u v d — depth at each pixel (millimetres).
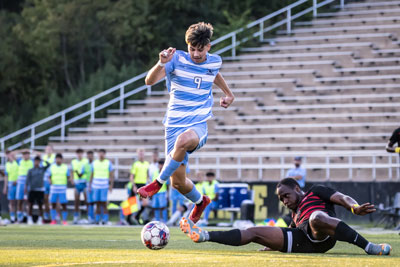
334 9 86062
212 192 50375
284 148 65938
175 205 50781
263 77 76312
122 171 64688
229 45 88062
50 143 76000
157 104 78938
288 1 112000
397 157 59938
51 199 53312
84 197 55125
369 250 17000
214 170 61938
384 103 67625
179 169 18469
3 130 100625
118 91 94750
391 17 80250
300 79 74438
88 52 129625
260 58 79875
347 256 16719
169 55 18156
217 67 18891
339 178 58625
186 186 18797
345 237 16812
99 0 127438
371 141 64625
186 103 18641
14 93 129750
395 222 44438
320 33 81688
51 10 126875
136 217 51875
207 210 50312
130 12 124500
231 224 48469
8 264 14836
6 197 64562
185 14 123938
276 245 17375
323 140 65812
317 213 17016
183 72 18531
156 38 123000
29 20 129875
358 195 53406
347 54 75438
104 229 40625
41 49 125625
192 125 18547
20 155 71188
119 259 16094
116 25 125938
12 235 31766
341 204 16984
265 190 55344
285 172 60469
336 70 73875
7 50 128500
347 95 69750
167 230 17688
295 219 17938
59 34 127500
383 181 52750
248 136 68188
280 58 78500
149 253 18188
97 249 20469
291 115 69625
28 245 22891
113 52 126312
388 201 52406
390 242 25969
